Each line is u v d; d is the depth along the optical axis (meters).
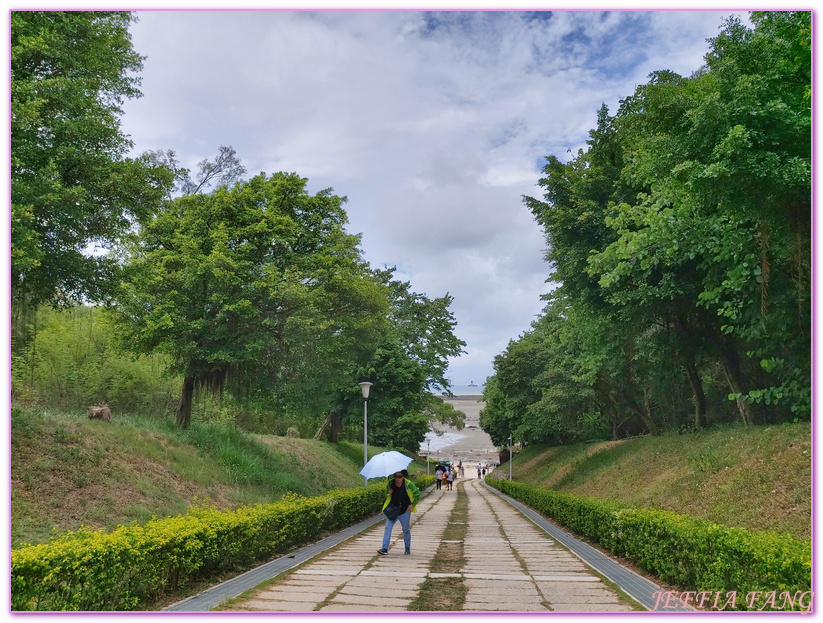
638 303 16.23
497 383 41.66
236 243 17.08
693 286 15.06
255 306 16.30
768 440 12.16
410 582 6.55
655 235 12.95
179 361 18.36
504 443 59.88
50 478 9.91
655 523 7.18
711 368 23.77
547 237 20.80
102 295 11.88
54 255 10.54
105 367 21.52
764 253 10.78
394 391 33.66
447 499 28.52
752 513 9.66
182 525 6.67
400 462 9.39
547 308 29.48
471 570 7.52
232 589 6.22
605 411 32.28
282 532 9.20
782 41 9.84
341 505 13.51
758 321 12.34
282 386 18.66
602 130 18.69
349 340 19.84
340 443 33.22
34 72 10.49
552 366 32.34
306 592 5.97
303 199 18.28
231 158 22.14
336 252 18.38
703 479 13.04
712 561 5.60
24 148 9.62
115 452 12.35
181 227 16.67
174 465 13.53
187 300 15.82
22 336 11.82
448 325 39.00
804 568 4.36
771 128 9.35
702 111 9.44
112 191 11.45
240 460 16.44
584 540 11.39
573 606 5.36
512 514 18.80
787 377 12.98
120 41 12.23
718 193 9.59
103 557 5.07
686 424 25.58
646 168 12.17
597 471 23.38
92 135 10.81
